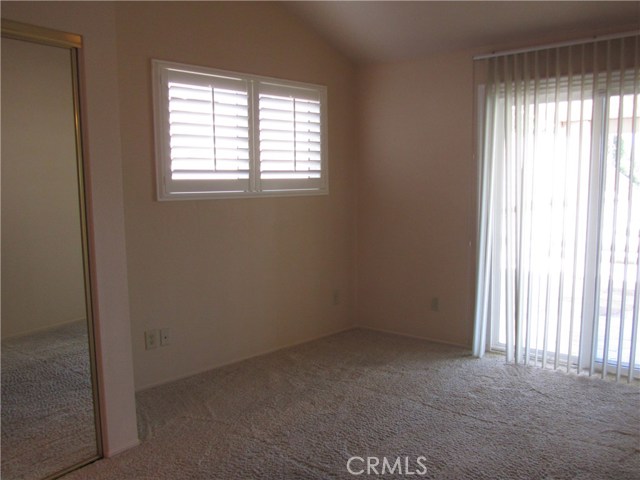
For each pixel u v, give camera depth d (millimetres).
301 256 4285
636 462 2436
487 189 3799
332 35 4188
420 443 2646
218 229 3693
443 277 4227
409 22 3742
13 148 2195
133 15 3182
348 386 3389
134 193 3252
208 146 3553
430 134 4184
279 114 3990
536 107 3549
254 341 3998
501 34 3658
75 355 2439
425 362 3818
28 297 2289
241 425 2863
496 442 2641
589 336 3551
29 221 2254
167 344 3484
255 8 3781
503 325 3973
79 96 2346
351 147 4629
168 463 2496
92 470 2439
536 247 3643
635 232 3305
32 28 2184
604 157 3344
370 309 4730
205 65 3527
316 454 2561
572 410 2990
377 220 4590
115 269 2518
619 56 3287
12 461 2312
